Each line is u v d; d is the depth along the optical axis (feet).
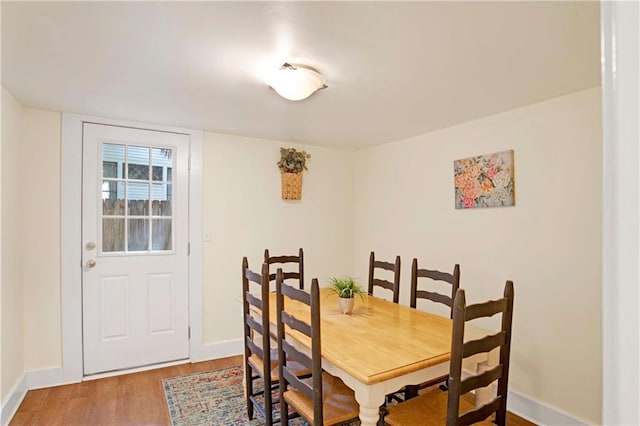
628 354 1.19
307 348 6.03
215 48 5.68
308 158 13.17
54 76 6.86
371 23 4.90
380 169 12.94
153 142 10.48
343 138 11.94
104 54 5.91
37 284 9.07
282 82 6.50
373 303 8.52
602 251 1.28
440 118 9.41
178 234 10.89
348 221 14.08
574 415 7.33
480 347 4.83
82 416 7.87
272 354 8.14
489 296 9.04
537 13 4.60
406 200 11.77
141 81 7.09
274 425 7.54
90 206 9.70
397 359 5.19
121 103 8.49
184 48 5.69
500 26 4.93
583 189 7.27
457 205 9.95
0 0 4.39
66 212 9.40
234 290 11.72
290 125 10.37
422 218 11.14
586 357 7.18
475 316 4.78
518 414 8.24
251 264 12.05
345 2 4.42
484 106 8.38
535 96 7.68
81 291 9.59
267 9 4.59
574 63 6.10
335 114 9.19
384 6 4.49
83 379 9.57
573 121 7.43
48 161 9.20
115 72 6.64
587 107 7.23
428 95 7.71
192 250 11.07
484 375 4.91
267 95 7.86
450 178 10.21
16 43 5.54
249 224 12.03
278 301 6.10
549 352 7.77
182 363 10.82
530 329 8.12
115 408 8.21
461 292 4.58
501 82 6.94
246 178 11.97
